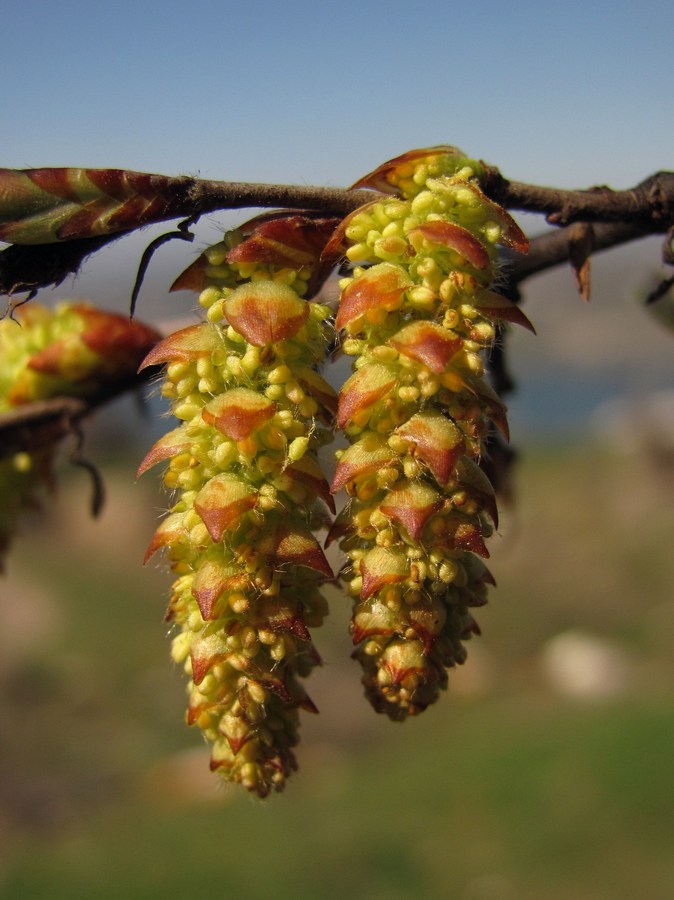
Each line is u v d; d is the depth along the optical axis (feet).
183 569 0.18
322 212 0.19
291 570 0.18
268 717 0.18
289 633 0.17
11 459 0.27
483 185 0.19
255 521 0.17
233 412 0.17
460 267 0.17
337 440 0.19
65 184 0.18
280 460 0.17
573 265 0.22
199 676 0.17
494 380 0.26
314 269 0.18
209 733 0.18
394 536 0.17
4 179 0.18
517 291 0.25
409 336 0.17
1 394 0.26
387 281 0.17
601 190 0.21
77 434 0.26
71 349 0.26
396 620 0.17
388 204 0.18
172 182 0.18
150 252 0.19
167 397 0.18
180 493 0.19
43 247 0.19
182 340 0.18
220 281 0.18
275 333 0.17
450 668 0.18
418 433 0.17
